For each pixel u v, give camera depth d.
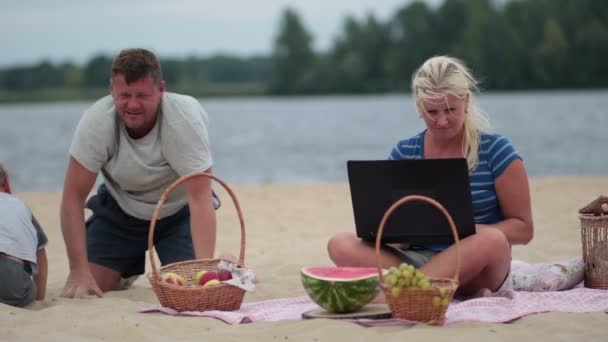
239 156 34.25
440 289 5.34
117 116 6.87
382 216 6.05
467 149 6.33
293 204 14.69
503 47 121.50
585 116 61.62
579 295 6.17
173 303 6.07
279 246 10.45
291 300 6.46
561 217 11.92
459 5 130.38
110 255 7.47
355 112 89.06
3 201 6.55
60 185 24.88
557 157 29.20
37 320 5.82
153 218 6.12
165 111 6.80
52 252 10.43
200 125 6.85
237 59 177.38
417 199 5.71
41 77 168.38
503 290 6.18
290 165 29.69
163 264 7.46
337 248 6.28
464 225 5.91
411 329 5.27
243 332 5.40
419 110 6.22
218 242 10.89
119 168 6.95
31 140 49.66
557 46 120.25
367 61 141.25
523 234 6.28
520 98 106.50
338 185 17.45
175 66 175.38
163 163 6.96
